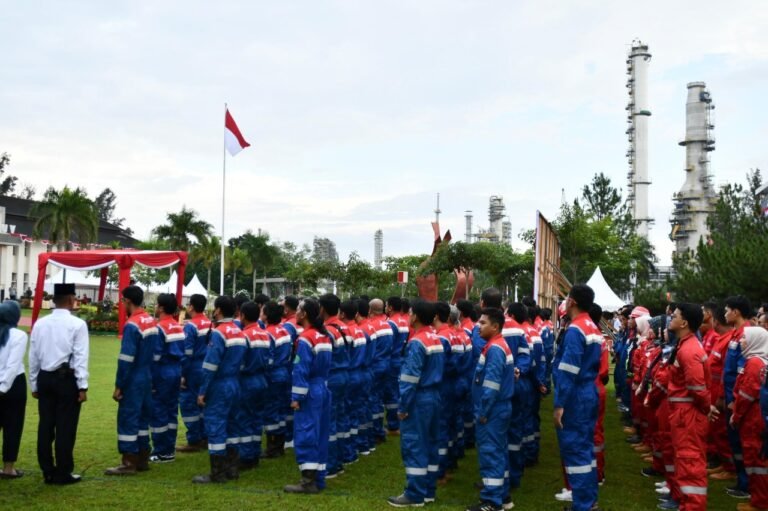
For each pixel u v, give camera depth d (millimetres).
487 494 6578
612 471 8773
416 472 6824
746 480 7445
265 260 61656
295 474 8039
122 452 7762
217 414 7531
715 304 8328
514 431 7758
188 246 46875
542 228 13391
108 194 92688
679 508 6562
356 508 6684
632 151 60062
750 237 24094
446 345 7641
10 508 6430
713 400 7922
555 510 6965
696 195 56312
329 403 7480
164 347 8414
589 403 6426
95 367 17453
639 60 59312
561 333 6793
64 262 22250
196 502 6738
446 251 23719
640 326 9992
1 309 7289
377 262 63125
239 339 7672
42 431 7254
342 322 8617
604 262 40125
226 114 25656
